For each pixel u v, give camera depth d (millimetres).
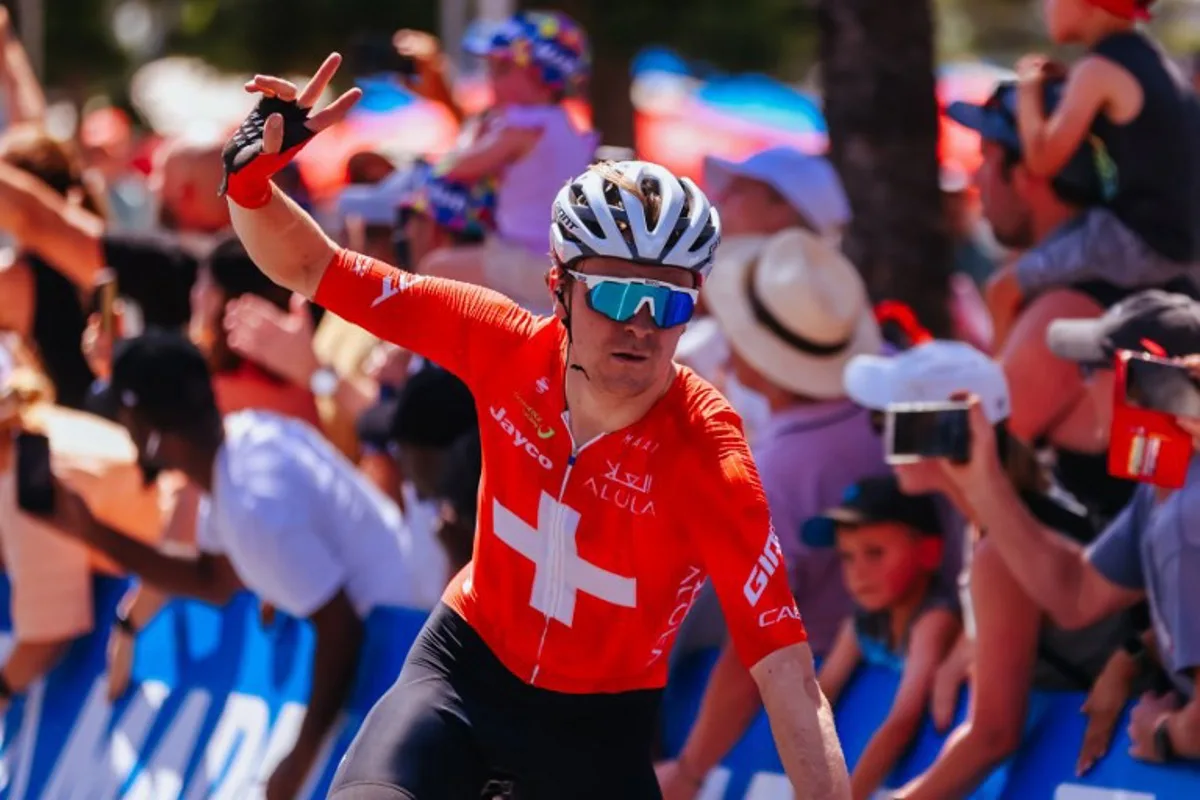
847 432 14438
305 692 15586
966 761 11711
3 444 17141
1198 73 25625
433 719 10023
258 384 17062
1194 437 10562
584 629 9891
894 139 19328
